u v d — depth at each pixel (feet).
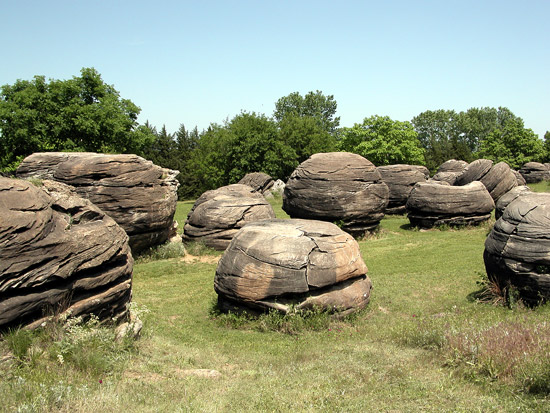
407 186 97.09
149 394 19.29
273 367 25.03
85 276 23.54
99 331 23.02
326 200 67.10
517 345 22.33
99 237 24.32
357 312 34.60
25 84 114.01
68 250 22.17
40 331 21.06
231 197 66.95
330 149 181.88
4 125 106.93
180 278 51.57
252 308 33.76
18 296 20.25
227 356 27.55
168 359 25.13
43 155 62.28
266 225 37.58
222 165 161.07
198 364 25.26
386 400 18.78
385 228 78.84
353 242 36.45
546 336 23.45
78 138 115.44
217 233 62.23
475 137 311.06
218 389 20.92
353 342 29.01
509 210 36.50
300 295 32.81
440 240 65.98
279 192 147.84
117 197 53.98
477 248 59.62
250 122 163.84
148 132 132.87
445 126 323.16
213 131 185.26
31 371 19.08
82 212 25.03
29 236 20.56
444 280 45.47
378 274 49.55
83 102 115.44
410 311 36.42
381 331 31.14
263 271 32.76
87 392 18.29
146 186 57.00
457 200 73.56
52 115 108.78
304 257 32.73
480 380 20.26
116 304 25.86
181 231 84.84
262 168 156.76
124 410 17.28
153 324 34.65
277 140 168.14
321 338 30.25
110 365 21.80
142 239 57.72
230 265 34.32
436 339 26.63
